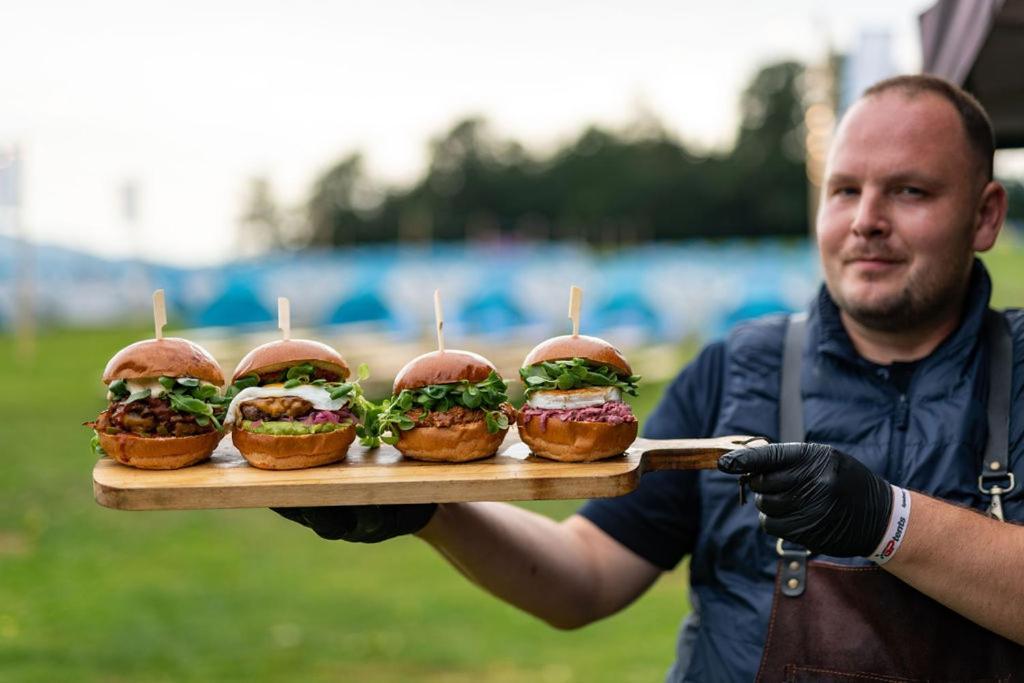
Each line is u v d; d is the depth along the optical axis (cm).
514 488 222
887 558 210
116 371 245
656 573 292
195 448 242
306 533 1017
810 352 261
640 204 7325
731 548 253
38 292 3459
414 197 8206
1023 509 227
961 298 252
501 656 661
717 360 285
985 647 224
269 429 238
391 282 2355
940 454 235
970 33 322
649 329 2341
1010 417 236
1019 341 244
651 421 291
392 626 724
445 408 244
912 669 225
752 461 208
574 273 2514
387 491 221
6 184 1514
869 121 249
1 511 1054
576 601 277
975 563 207
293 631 709
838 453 211
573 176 7756
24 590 801
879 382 249
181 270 3033
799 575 237
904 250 243
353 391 252
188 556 920
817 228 262
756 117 7081
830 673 229
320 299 2450
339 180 8488
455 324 2144
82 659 646
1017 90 382
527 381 248
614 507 288
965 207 244
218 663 644
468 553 258
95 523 1027
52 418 1680
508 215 7925
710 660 250
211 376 250
